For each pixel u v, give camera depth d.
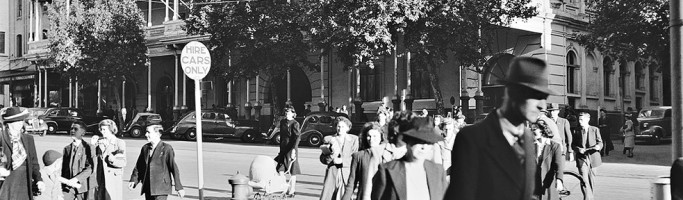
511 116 3.91
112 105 54.28
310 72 41.91
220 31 35.16
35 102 57.88
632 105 43.06
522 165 3.86
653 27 29.48
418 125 5.82
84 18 45.34
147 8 52.72
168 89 50.94
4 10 65.19
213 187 15.59
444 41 29.08
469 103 35.75
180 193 10.13
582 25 38.94
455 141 3.89
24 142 8.62
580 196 13.66
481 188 3.76
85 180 10.58
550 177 10.51
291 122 14.33
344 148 10.46
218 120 35.66
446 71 36.84
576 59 38.84
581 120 13.00
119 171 10.64
